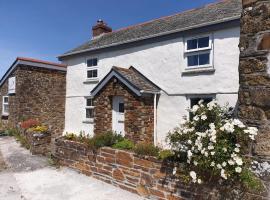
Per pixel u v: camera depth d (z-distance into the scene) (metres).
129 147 6.67
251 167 4.07
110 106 11.13
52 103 15.05
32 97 14.20
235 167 4.11
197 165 4.57
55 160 8.49
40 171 7.73
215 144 4.30
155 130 10.59
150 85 10.80
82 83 14.45
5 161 8.67
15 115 13.97
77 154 7.68
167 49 10.56
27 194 6.02
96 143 7.04
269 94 3.93
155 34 10.77
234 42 8.66
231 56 8.71
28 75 14.11
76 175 7.35
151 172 5.67
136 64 11.67
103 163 6.85
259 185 3.96
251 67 4.14
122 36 13.77
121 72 10.59
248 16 4.21
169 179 5.30
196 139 4.56
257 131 4.02
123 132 10.84
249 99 4.16
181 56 10.08
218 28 9.00
